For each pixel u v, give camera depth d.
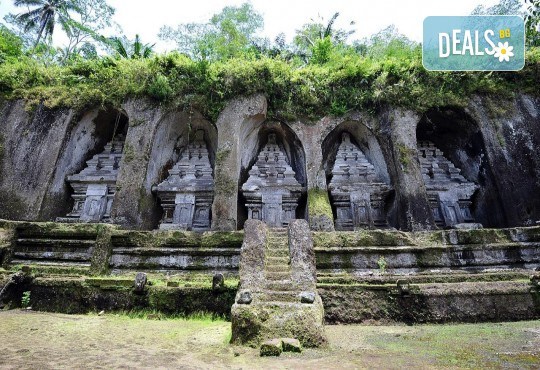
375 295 6.45
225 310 6.50
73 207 12.65
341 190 12.77
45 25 24.72
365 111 12.88
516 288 6.36
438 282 7.07
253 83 12.49
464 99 11.97
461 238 8.13
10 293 6.92
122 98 12.64
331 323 6.21
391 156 12.12
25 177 11.62
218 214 10.73
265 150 13.84
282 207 12.70
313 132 12.76
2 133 12.16
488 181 11.80
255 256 6.17
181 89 12.41
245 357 3.96
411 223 10.70
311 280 5.72
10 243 8.59
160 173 13.09
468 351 4.14
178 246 8.52
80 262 8.49
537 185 10.44
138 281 6.76
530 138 11.05
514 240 8.08
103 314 6.63
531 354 3.93
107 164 13.23
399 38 18.86
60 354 3.89
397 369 3.45
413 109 12.23
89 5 24.94
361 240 8.31
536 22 6.60
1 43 16.06
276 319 4.63
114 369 3.38
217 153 11.69
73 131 12.72
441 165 13.49
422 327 5.86
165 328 5.57
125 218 10.83
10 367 3.33
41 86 12.77
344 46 19.11
